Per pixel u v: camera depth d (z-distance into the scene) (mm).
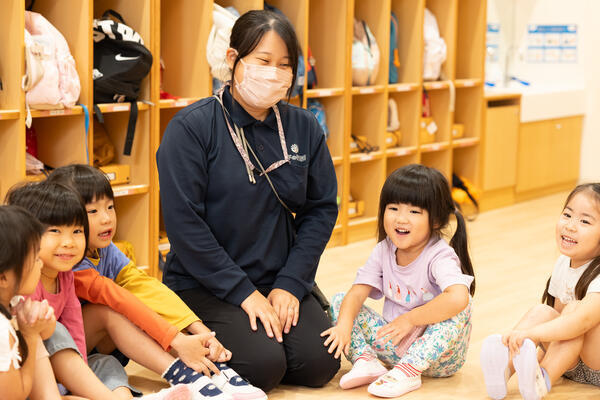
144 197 3432
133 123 3301
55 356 1943
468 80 5000
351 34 4203
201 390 2057
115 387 2064
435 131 4965
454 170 5320
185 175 2223
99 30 3170
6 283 1659
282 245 2406
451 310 2271
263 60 2209
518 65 6199
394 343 2332
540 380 2127
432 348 2287
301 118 2416
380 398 2250
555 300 2453
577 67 5969
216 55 3471
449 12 4824
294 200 2379
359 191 4680
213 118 2291
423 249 2395
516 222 5023
